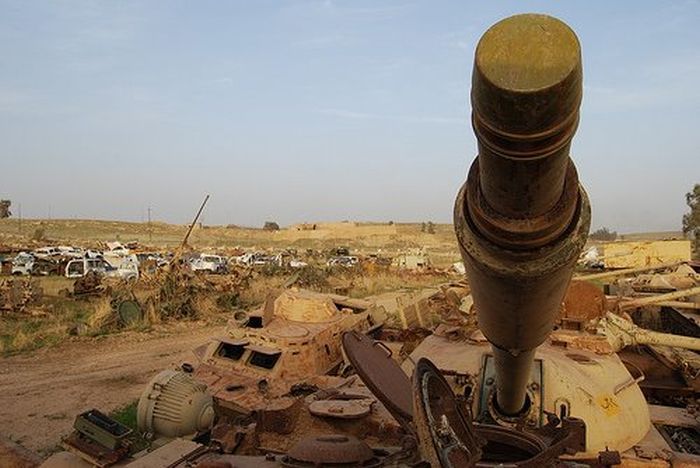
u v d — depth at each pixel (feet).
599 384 24.59
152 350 65.00
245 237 416.26
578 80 6.95
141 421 25.98
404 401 18.78
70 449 20.59
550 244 9.63
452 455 11.78
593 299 31.86
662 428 27.09
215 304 91.30
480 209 9.44
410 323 49.60
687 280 71.77
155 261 140.46
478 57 7.03
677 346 34.14
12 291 83.56
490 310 11.84
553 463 15.30
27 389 49.78
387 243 374.43
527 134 7.32
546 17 7.13
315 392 28.02
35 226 372.99
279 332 39.75
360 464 17.03
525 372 16.14
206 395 26.73
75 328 71.77
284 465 17.35
